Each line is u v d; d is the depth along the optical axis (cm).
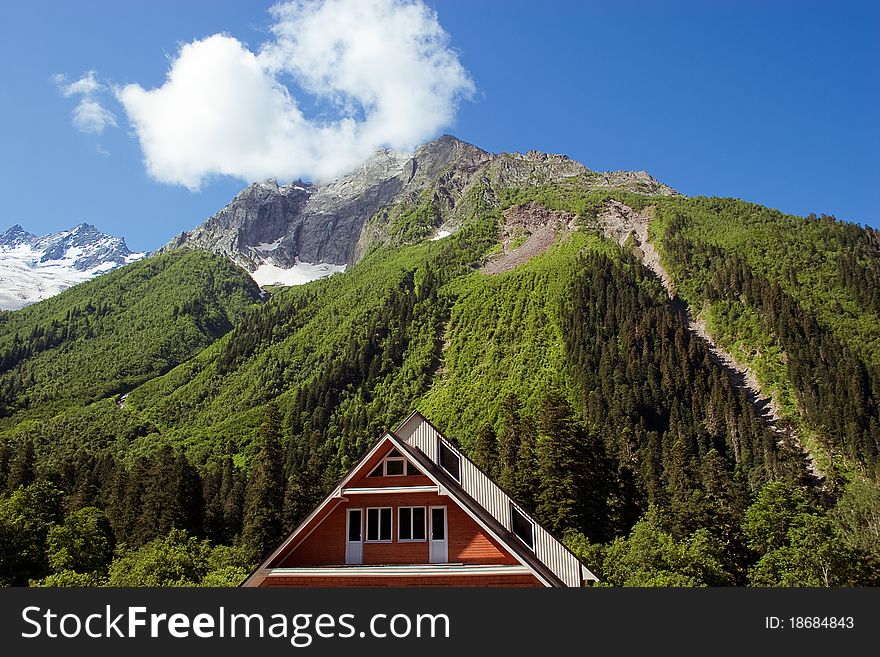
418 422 4156
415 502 3622
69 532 8281
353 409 19900
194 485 10862
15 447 17900
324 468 12356
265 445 11094
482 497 4028
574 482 8469
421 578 3428
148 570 6944
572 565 3962
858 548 6956
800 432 15938
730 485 9394
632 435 14150
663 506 9681
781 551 6862
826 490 13188
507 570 3416
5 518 8175
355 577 3447
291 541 3559
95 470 14675
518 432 11012
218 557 8294
